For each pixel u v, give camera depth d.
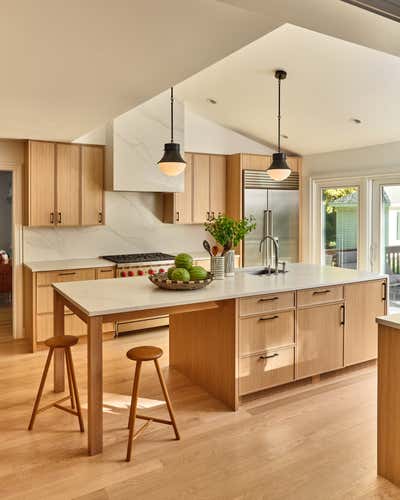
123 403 3.29
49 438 2.79
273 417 3.07
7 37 2.07
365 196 5.48
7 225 7.84
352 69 3.87
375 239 5.44
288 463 2.51
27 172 4.81
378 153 5.31
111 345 4.73
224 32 2.02
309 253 6.29
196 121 5.89
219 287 3.36
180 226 6.08
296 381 3.63
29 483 2.33
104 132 5.23
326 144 5.73
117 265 4.98
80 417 2.88
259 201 5.94
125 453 2.61
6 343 4.86
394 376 2.32
